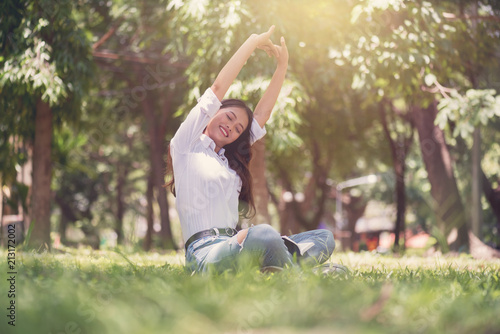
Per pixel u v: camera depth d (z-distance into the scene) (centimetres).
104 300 201
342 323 168
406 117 1592
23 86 947
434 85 1060
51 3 948
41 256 425
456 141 1758
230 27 884
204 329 158
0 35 955
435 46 973
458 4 1114
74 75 984
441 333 163
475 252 1203
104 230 1825
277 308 178
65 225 2470
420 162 2447
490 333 168
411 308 186
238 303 189
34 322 159
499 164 1997
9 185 1216
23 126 1047
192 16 884
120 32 1452
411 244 1720
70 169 1475
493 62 1130
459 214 1238
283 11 934
